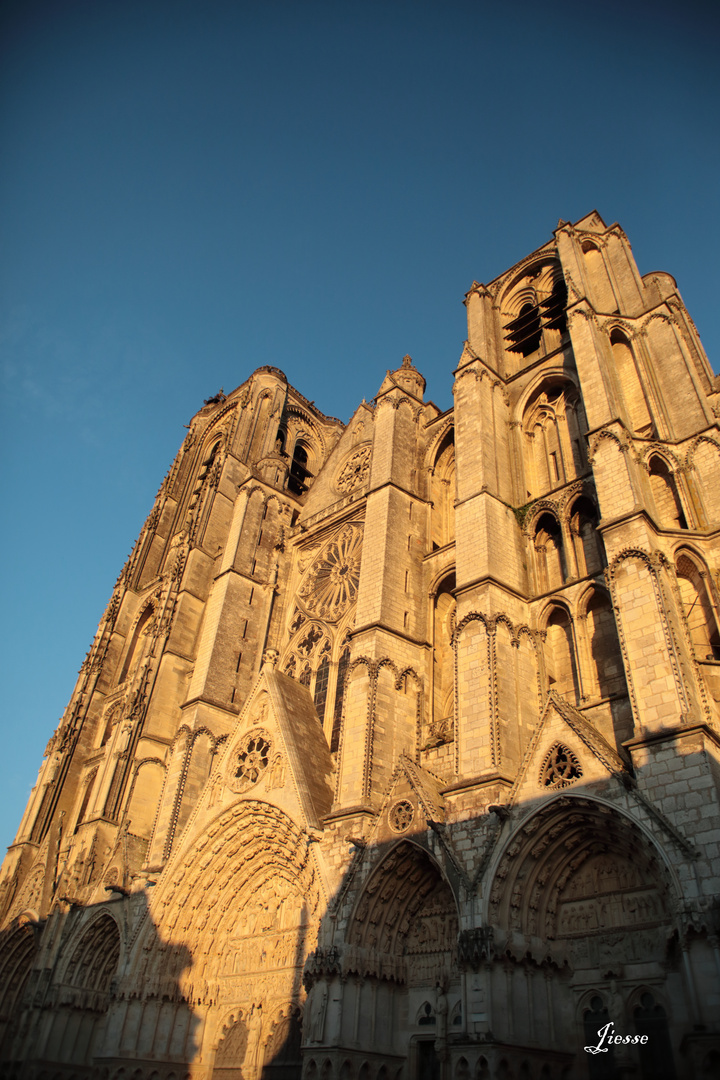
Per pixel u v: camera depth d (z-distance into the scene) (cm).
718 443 3781
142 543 8288
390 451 5262
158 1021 3966
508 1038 2589
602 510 3466
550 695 3119
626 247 5144
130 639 7569
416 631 4488
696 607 3381
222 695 5253
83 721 6781
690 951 2264
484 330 5344
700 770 2522
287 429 8300
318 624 5528
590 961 2814
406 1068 3139
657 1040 2553
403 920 3466
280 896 4156
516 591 3875
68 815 6272
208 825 4284
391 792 3547
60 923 4994
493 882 2870
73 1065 4525
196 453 9350
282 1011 3769
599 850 2944
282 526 6556
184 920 4241
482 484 4219
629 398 4341
